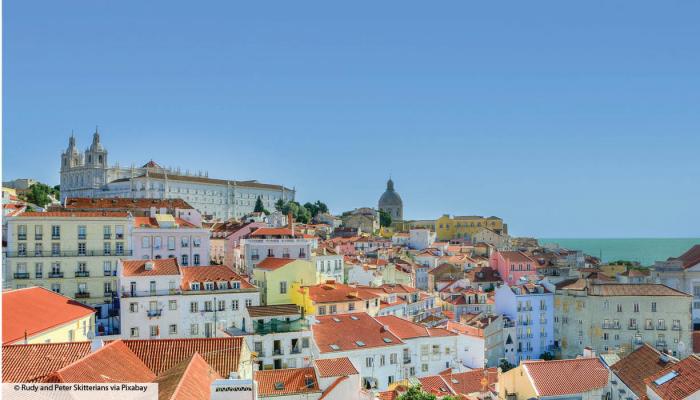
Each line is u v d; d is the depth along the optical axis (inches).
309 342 3683.6
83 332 3316.9
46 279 4505.4
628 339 5132.9
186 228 5191.9
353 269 6569.9
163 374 1991.9
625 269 7706.7
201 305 3966.5
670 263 6087.6
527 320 5472.4
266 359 3585.1
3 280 4392.2
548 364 2669.8
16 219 4471.0
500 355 5221.5
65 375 1663.4
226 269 4274.1
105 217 4771.2
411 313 5438.0
